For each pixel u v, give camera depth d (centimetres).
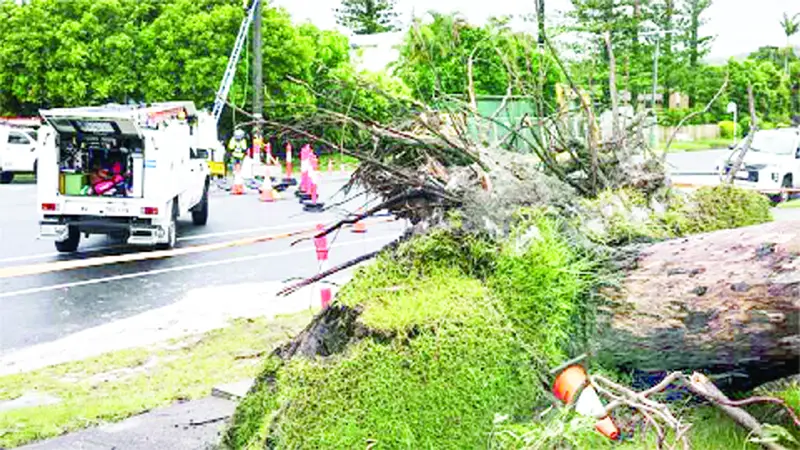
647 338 425
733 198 542
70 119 1329
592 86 660
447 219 495
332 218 1745
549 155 538
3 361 794
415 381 421
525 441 388
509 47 682
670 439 429
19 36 3138
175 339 857
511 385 428
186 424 611
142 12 3198
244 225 1705
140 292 1102
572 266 452
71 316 973
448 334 426
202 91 3152
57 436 590
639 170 541
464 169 511
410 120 559
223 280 1178
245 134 2436
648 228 496
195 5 3175
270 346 821
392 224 1694
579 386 420
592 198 530
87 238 1559
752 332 398
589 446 418
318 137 555
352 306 464
